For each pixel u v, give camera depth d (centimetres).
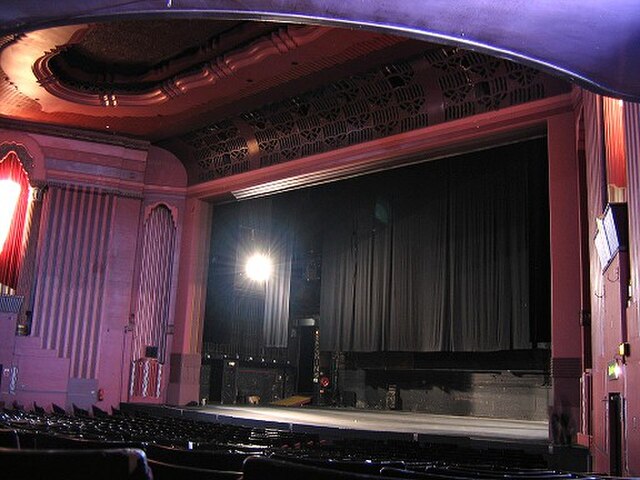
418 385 1638
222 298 1712
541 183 1287
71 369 1455
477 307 1353
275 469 140
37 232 1480
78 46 1247
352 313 1598
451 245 1413
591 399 879
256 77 1231
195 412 1299
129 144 1557
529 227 1282
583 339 951
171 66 1281
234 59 1175
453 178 1431
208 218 1590
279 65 1181
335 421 1178
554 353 973
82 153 1525
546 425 1298
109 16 324
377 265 1560
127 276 1529
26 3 311
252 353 1802
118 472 137
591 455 845
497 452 711
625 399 614
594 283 865
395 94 1220
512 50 361
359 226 1614
